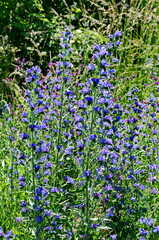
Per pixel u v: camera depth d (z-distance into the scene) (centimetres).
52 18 741
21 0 726
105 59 317
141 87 593
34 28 720
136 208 335
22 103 458
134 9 717
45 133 376
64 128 374
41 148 302
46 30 706
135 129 400
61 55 357
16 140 351
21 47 734
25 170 352
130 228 326
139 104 412
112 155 325
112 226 322
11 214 315
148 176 372
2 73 650
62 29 703
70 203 321
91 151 307
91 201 307
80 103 327
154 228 306
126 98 559
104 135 323
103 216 309
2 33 718
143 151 392
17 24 707
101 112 317
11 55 668
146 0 754
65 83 357
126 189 342
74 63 636
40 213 279
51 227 290
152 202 355
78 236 288
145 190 349
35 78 328
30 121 309
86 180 290
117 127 372
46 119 385
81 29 734
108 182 318
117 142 355
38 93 328
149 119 437
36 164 293
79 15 820
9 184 336
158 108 433
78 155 334
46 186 306
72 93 371
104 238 292
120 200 332
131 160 355
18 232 289
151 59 625
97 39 636
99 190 318
